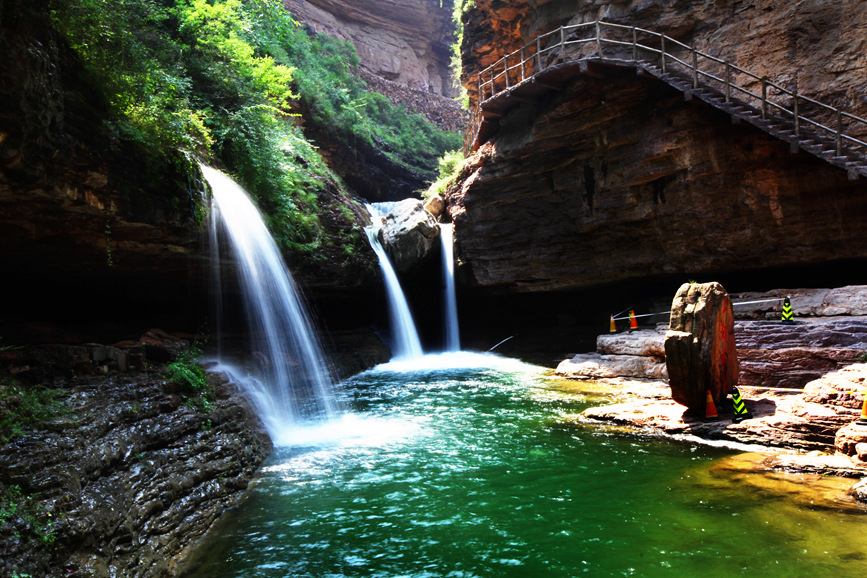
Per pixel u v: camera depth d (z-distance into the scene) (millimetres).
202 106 16188
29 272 10977
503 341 23562
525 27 22703
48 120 7234
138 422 7277
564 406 12602
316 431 11117
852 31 14648
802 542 5715
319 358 17141
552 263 20438
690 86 14836
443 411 12531
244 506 7324
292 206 17016
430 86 49469
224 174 14242
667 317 17578
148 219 9844
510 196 20766
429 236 23172
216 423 8688
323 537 6395
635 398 12828
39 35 7012
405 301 23844
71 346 7848
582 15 20125
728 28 16766
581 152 18375
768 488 7180
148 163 9742
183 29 17828
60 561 4703
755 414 9703
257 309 14023
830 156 12633
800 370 11094
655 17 18125
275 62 27453
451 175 27234
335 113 31562
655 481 7688
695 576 5199
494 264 22234
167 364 9406
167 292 13977
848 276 15414
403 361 21859
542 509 6953
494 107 20078
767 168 14562
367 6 44438
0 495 4742
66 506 5109
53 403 6441
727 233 15656
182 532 6312
